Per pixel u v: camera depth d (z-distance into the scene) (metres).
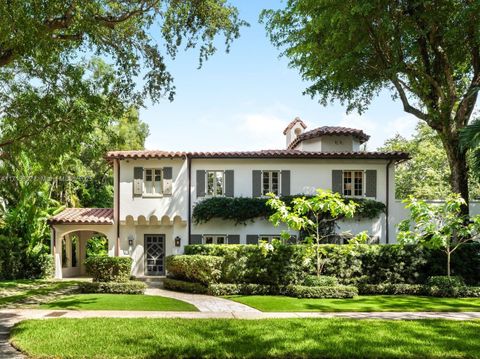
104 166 31.56
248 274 15.35
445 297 14.04
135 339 7.76
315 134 23.67
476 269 15.73
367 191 21.31
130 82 13.33
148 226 21.86
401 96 19.12
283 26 19.89
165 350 7.10
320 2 16.69
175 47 13.47
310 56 19.69
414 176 35.75
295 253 15.20
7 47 9.93
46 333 8.17
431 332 8.36
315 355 6.95
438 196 31.83
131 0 12.30
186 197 21.16
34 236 21.05
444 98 18.17
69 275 23.38
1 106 13.10
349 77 19.02
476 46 17.39
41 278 21.09
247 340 7.71
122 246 21.48
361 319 9.75
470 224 14.84
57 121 11.98
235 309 11.73
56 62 11.95
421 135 34.31
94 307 12.03
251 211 20.70
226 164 21.52
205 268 15.51
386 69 18.42
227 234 21.14
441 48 18.25
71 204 29.89
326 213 20.59
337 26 16.95
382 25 16.86
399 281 15.34
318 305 12.17
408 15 17.25
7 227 20.94
